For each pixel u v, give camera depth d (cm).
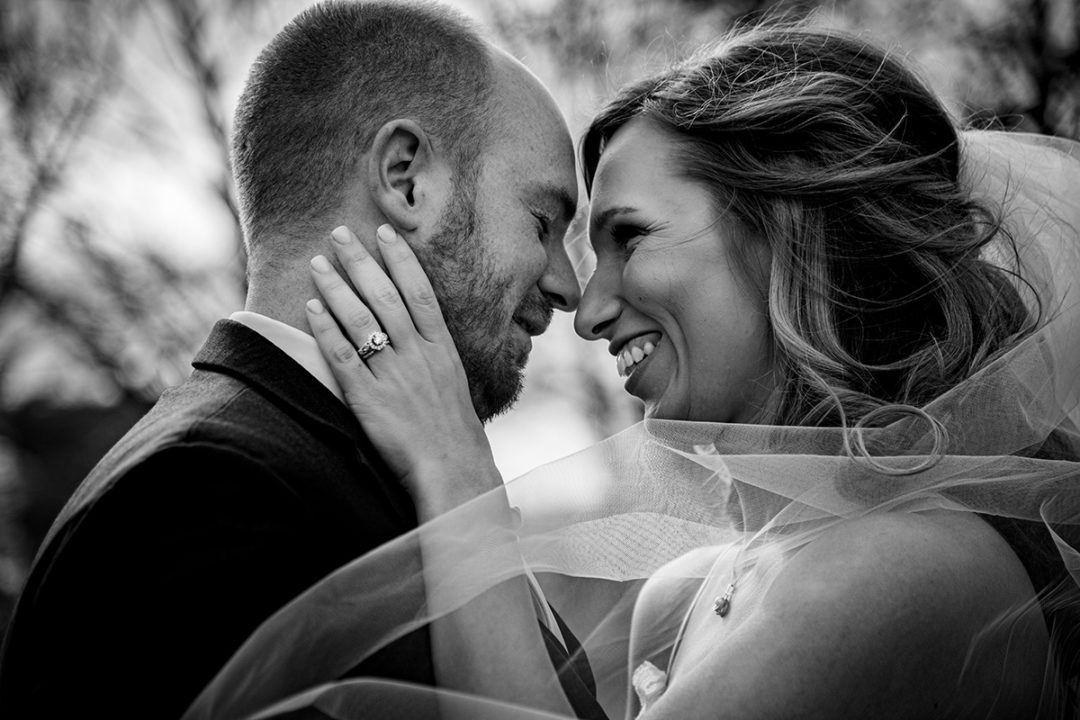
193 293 816
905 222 273
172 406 233
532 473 247
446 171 262
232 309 806
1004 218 285
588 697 240
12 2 805
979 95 584
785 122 277
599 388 659
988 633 231
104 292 816
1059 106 576
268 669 198
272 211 261
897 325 271
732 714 218
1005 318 272
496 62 275
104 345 824
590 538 246
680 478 252
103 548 209
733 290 276
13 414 910
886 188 275
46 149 808
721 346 276
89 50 809
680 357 280
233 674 195
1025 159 293
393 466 244
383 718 208
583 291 314
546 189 274
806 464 242
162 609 202
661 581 266
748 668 221
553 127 279
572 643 256
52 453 919
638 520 249
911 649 224
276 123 263
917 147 284
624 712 259
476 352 267
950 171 288
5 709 218
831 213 275
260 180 263
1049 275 281
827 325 268
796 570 233
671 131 287
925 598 225
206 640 203
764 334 276
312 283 254
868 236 273
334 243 253
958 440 245
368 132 259
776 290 271
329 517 223
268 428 226
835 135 278
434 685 222
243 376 236
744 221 278
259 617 207
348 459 235
